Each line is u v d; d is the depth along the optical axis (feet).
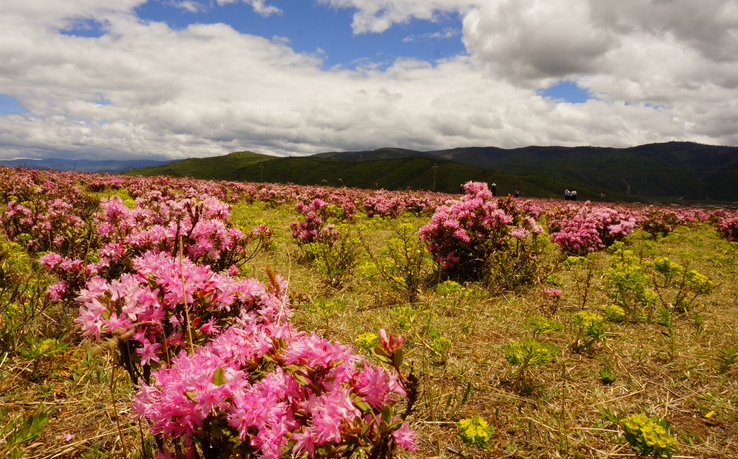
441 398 8.75
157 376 4.10
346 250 20.81
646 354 11.01
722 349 10.99
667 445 5.94
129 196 48.14
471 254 19.12
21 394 8.13
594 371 10.16
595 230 30.32
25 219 20.72
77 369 9.11
